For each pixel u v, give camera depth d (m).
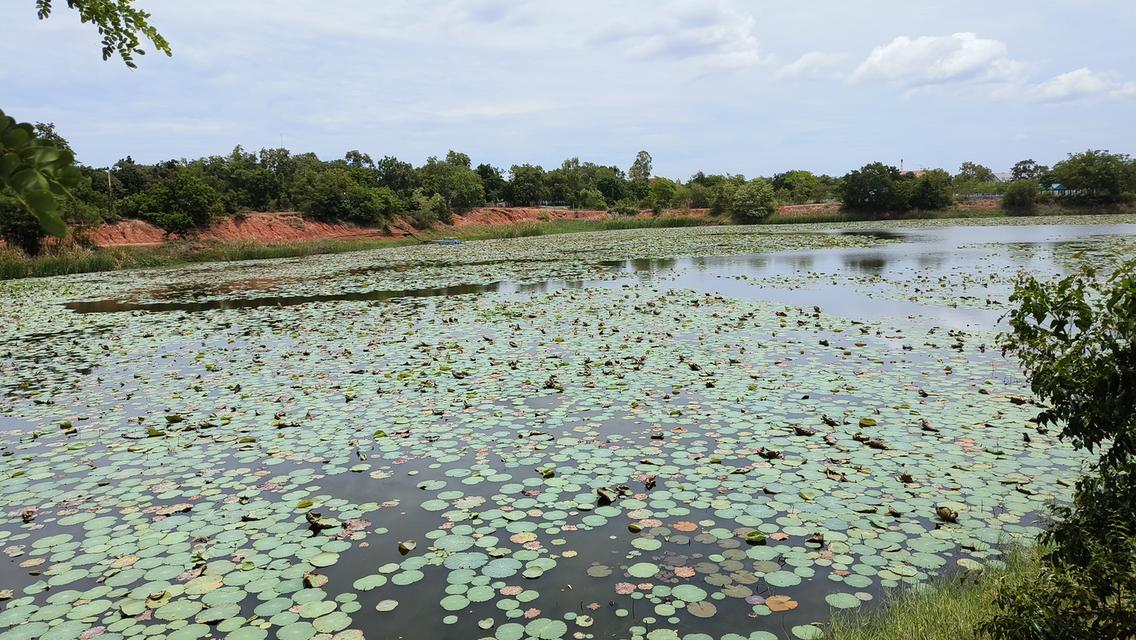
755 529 5.41
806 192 91.69
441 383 9.95
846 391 8.91
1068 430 3.37
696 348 11.68
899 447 6.95
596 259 31.50
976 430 7.36
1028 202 70.62
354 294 21.17
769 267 25.31
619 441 7.42
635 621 4.31
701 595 4.56
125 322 16.62
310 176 56.38
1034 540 5.04
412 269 29.12
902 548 5.07
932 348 11.19
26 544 5.52
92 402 9.59
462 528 5.59
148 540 5.55
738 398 8.77
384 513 5.91
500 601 4.57
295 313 17.17
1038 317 3.43
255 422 8.46
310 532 5.61
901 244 35.56
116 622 4.44
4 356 12.93
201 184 45.62
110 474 6.95
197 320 16.50
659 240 45.19
